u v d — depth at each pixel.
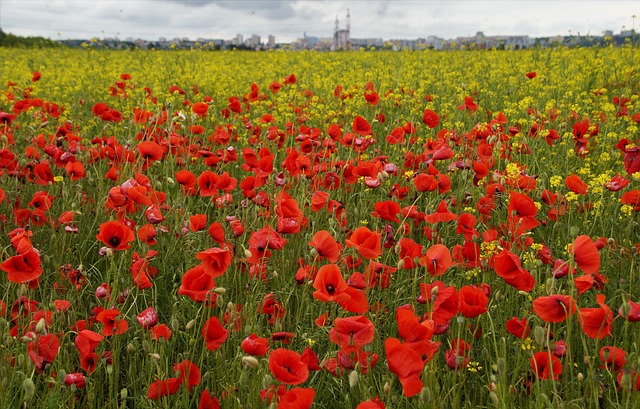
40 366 2.31
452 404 2.27
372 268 2.69
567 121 6.48
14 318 2.53
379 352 2.68
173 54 16.38
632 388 2.13
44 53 18.55
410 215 3.39
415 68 11.88
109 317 2.42
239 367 2.41
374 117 6.60
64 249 3.72
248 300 2.82
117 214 3.47
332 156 4.56
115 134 6.56
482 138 5.20
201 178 3.70
